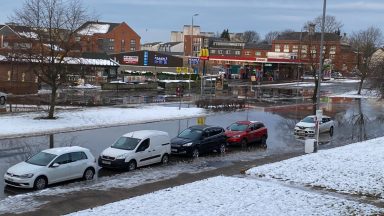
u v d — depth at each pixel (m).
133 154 21.66
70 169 18.91
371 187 18.34
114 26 124.38
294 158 23.56
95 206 15.42
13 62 45.38
